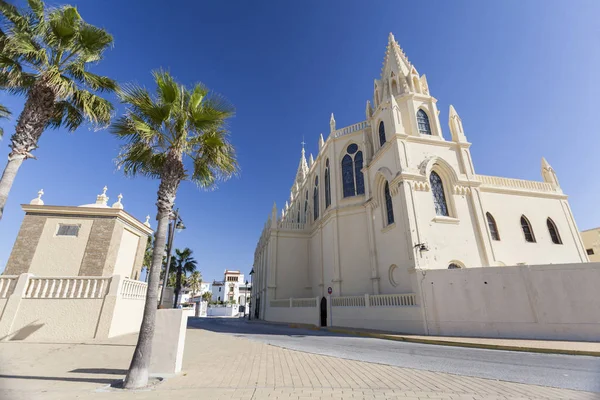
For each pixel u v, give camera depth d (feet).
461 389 18.03
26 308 38.88
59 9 31.89
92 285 41.50
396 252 64.28
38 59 31.99
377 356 30.73
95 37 33.45
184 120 26.40
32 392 17.34
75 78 34.99
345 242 83.20
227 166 29.63
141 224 68.69
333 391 17.76
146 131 24.77
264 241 122.21
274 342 42.73
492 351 34.63
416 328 51.01
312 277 103.60
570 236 79.56
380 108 80.89
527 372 23.07
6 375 21.25
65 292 40.37
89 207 59.36
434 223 62.08
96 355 29.25
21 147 29.94
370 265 75.20
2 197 28.27
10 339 36.86
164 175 25.35
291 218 160.66
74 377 21.18
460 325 47.75
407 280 58.65
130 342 37.06
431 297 51.06
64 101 35.17
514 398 16.31
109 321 39.75
